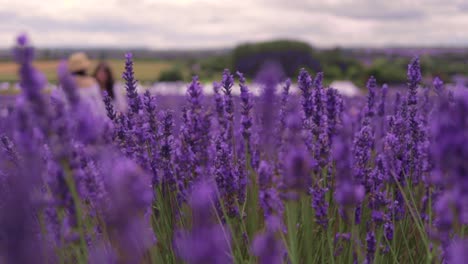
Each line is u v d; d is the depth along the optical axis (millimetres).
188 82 2812
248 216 3051
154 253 2312
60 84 1792
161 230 3033
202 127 2697
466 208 1375
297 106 3027
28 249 1382
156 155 3037
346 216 2645
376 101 4652
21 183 1502
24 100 1703
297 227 2596
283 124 3215
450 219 1712
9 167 2719
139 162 2959
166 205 3088
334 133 2752
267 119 2809
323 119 2945
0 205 1848
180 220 2869
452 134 1317
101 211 2104
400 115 3352
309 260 2453
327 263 2854
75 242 2059
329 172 3061
